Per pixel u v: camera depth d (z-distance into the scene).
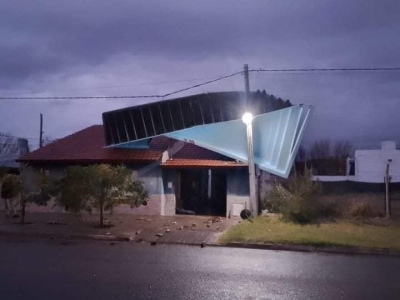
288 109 25.47
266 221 21.39
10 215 24.22
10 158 45.41
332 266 14.03
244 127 25.39
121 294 10.16
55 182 22.05
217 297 10.03
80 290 10.47
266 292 10.58
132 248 16.86
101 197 21.05
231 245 17.62
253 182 22.91
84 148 28.11
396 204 28.72
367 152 48.28
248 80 25.33
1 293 10.13
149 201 25.73
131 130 26.77
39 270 12.61
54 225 21.55
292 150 25.61
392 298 10.40
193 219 23.97
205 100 25.97
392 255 16.19
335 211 22.61
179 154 27.67
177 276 12.09
